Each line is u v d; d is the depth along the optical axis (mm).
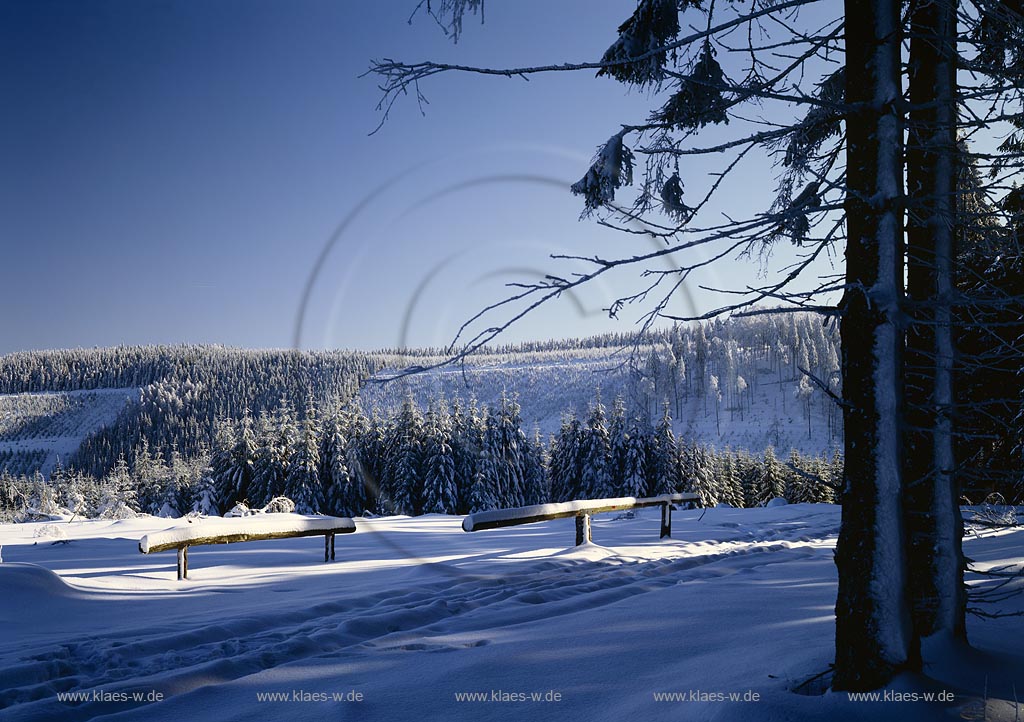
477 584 5637
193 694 2795
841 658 2312
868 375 2303
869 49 2387
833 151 3148
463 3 2344
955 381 3035
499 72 2336
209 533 6438
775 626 3473
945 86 3055
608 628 3707
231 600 5359
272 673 3072
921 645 2658
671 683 2623
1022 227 3066
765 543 8977
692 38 2312
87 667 3332
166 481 56062
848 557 2322
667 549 8383
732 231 2273
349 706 2586
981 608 3756
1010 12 2729
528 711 2482
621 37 3729
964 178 3354
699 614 3951
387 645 3596
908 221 3113
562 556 7496
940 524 2846
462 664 3105
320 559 7840
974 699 2135
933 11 3080
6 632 4164
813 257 2555
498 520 6992
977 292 2814
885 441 2270
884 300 2260
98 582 5965
